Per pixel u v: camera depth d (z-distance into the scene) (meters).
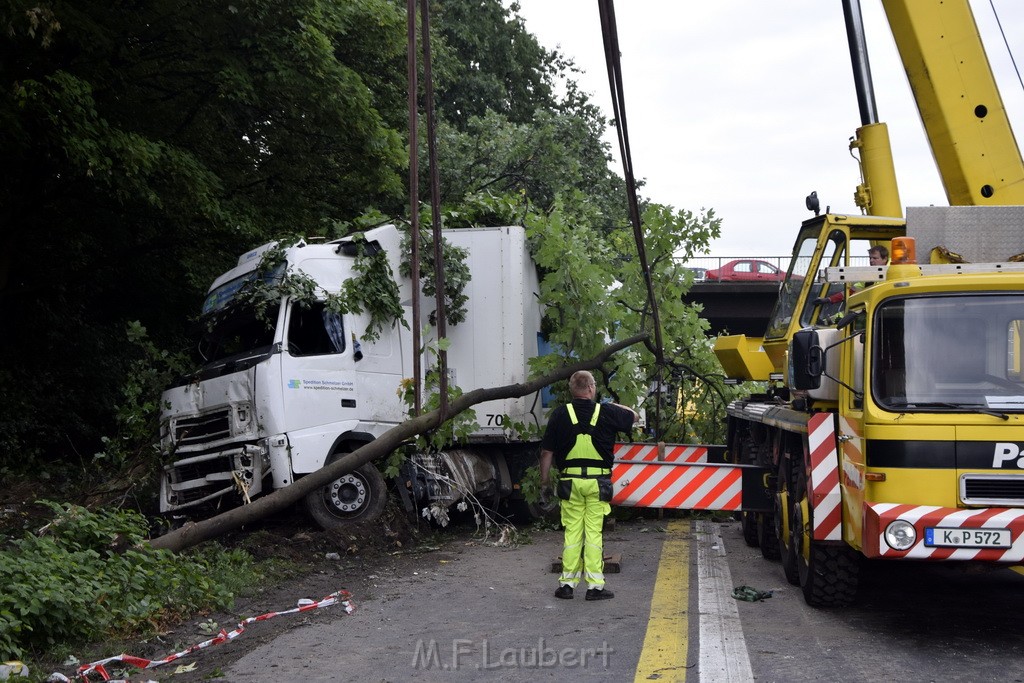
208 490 10.90
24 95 11.98
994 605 7.60
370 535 10.59
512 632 6.77
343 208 19.44
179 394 11.00
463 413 11.37
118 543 8.11
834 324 8.38
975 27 9.62
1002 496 6.27
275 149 17.48
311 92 15.55
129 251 17.58
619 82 6.65
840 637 6.50
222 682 5.66
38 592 6.20
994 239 7.57
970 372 6.46
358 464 9.29
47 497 13.08
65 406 18.09
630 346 14.37
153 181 15.29
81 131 12.59
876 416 6.44
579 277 12.69
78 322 18.47
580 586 8.66
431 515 11.44
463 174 25.81
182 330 19.58
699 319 15.28
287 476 10.22
